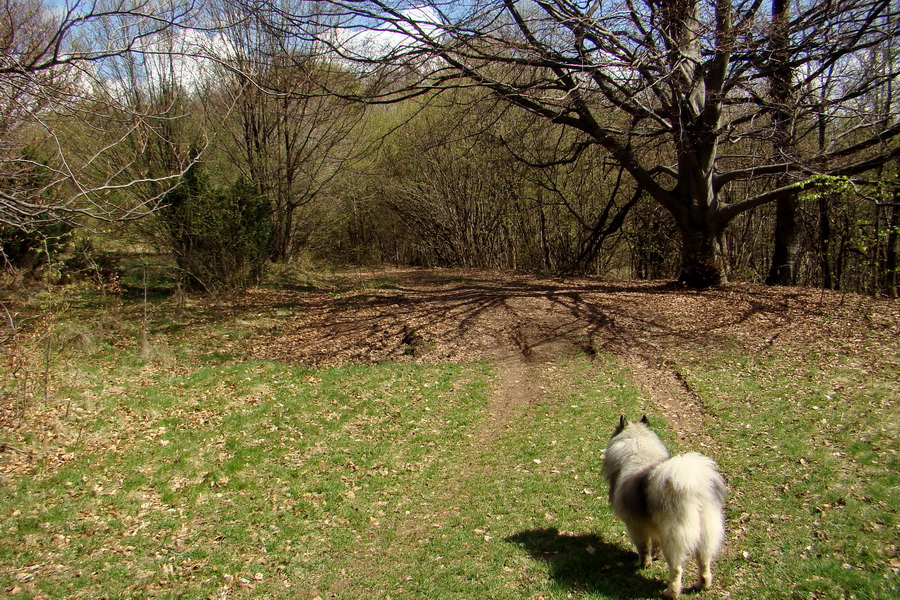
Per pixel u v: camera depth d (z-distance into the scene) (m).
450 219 35.06
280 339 15.49
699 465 4.76
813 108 15.51
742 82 16.08
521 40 15.70
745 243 27.95
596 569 5.55
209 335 15.47
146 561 6.12
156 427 9.54
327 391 11.52
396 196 35.25
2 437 8.52
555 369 12.78
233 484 7.91
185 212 18.38
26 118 6.98
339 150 28.64
